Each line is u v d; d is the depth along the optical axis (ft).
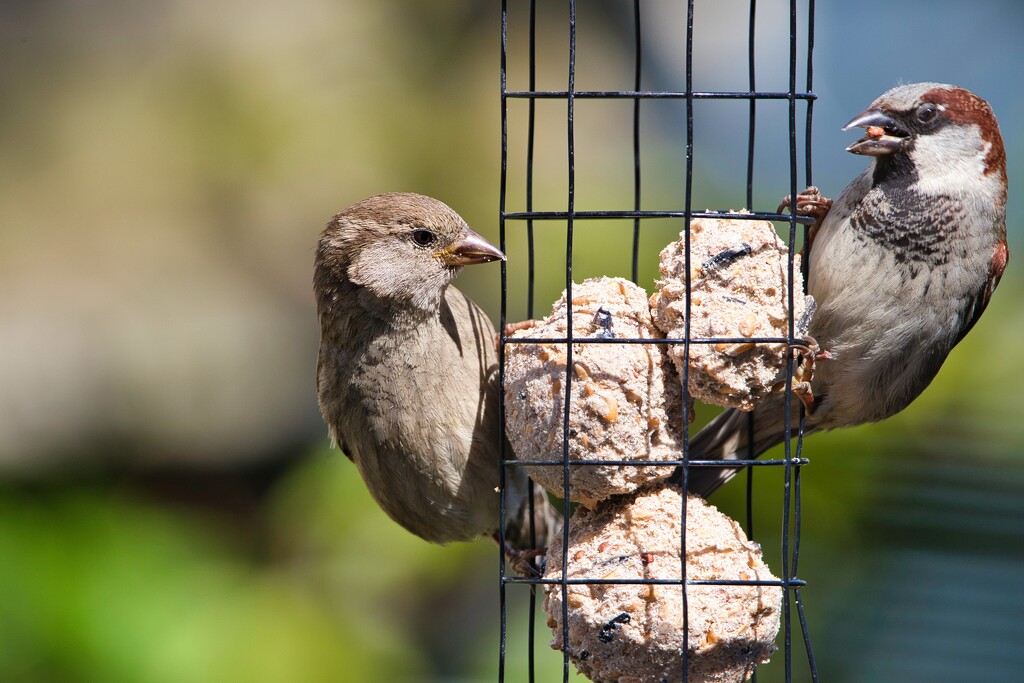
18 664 32.53
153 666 33.30
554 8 46.29
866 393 25.22
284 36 43.91
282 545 36.88
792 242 20.35
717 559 20.04
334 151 41.96
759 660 20.27
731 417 25.68
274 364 42.04
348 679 34.37
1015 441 34.17
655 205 38.75
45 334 40.34
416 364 25.03
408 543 36.29
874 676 33.04
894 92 24.63
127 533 36.42
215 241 42.42
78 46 44.60
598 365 20.29
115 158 42.96
